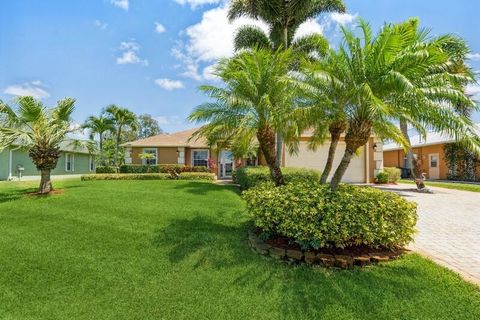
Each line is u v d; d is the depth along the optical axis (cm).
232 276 445
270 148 845
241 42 1669
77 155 2891
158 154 2202
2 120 980
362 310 352
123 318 350
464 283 402
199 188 1248
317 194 534
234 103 816
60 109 1084
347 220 473
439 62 528
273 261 487
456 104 546
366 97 520
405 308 352
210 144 1163
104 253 527
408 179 2609
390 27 547
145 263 491
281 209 511
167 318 349
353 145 601
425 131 648
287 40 1636
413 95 524
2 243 563
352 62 598
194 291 405
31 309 367
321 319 340
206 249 543
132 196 1012
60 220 713
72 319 348
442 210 977
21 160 2186
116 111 2522
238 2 1566
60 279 438
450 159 2419
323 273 441
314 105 672
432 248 565
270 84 846
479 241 612
